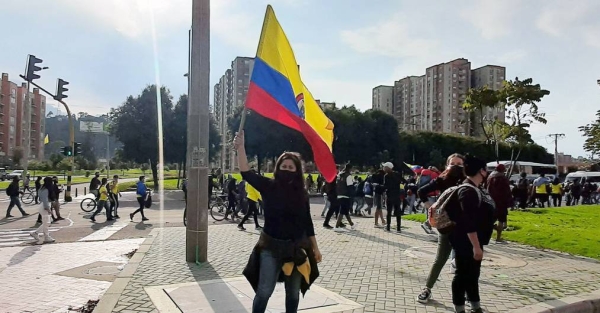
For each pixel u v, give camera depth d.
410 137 62.19
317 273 4.27
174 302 5.53
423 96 112.94
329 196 13.49
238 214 19.23
